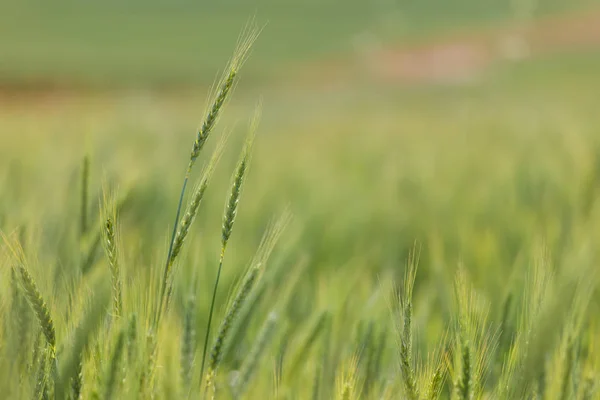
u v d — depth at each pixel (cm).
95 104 4394
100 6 7856
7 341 328
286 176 785
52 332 326
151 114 2166
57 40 6544
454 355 332
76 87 5109
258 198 614
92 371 331
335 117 2762
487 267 419
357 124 2041
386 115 2912
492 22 7156
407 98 5122
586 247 382
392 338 357
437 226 525
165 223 491
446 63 6181
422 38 7006
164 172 595
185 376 338
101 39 6694
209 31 7069
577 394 340
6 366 326
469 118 2044
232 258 416
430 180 720
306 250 476
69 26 7100
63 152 666
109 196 333
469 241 468
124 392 328
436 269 395
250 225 549
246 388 350
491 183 680
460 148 1079
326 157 1084
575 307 344
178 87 5284
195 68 5756
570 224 443
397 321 335
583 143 616
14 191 462
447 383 348
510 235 506
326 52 6688
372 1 7975
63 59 5800
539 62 5866
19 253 330
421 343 363
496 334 340
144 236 430
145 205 489
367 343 353
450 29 7112
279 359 356
